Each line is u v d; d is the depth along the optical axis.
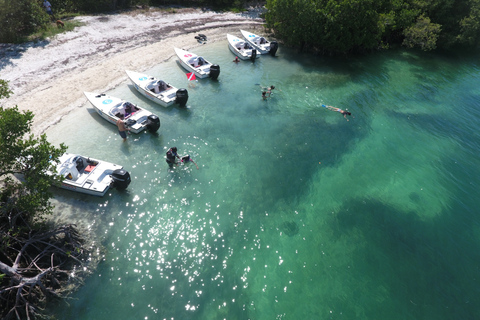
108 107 22.08
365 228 16.83
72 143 20.00
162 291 13.06
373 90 30.09
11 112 13.20
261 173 19.56
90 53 29.11
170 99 24.17
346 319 12.70
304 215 17.19
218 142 21.70
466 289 14.27
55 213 15.63
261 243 15.45
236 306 12.82
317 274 14.34
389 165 21.34
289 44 37.25
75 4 36.34
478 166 21.83
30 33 29.48
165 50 32.28
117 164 18.98
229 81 28.98
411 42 39.75
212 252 14.81
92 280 13.17
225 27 40.09
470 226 17.44
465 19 38.91
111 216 15.98
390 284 14.20
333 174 20.12
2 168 13.39
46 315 11.76
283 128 23.73
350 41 34.56
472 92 31.52
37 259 12.48
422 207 18.38
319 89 29.23
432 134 24.75
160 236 15.29
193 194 17.67
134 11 39.31
